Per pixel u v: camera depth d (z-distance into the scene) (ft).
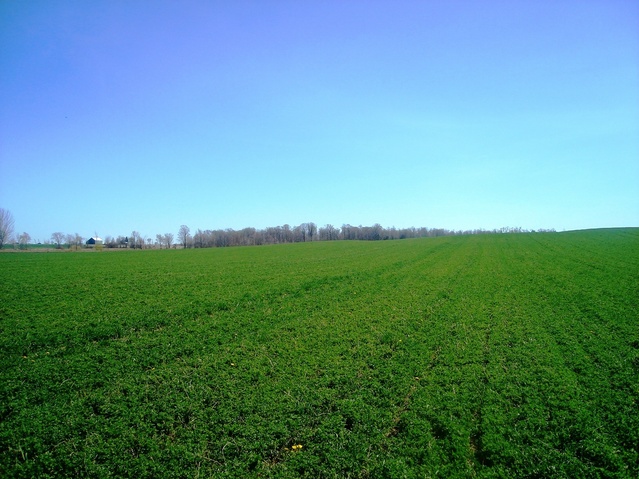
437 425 41.19
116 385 49.55
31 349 59.93
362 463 36.06
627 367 52.49
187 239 495.41
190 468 35.40
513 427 40.04
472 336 68.64
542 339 65.62
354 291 107.14
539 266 149.79
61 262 173.47
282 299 97.35
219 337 68.18
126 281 118.62
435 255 208.44
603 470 33.40
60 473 34.73
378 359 58.65
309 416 43.27
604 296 91.91
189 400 46.11
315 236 602.85
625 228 341.41
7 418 41.55
